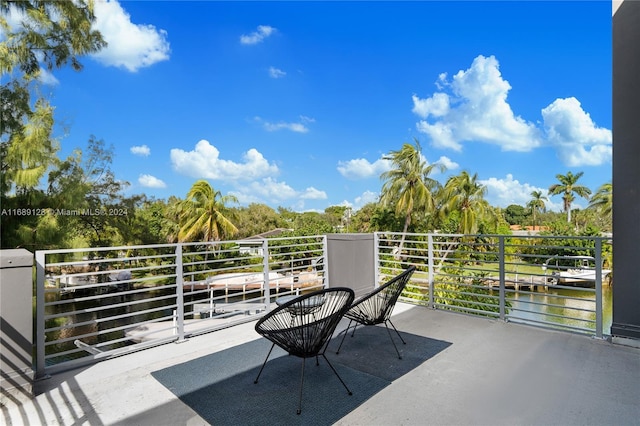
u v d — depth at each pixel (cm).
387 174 2545
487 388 248
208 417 216
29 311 238
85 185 891
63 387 254
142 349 324
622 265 318
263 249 431
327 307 260
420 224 2559
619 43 317
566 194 3831
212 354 312
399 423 208
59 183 830
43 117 789
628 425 205
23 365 235
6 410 226
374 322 307
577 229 2753
